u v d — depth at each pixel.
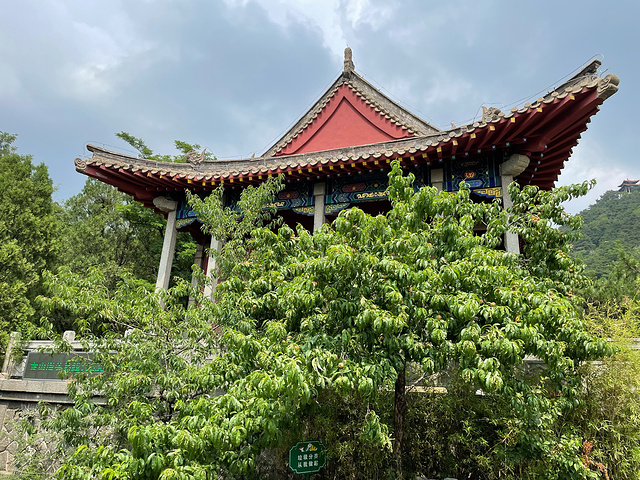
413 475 8.55
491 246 8.12
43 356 12.30
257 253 8.83
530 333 5.91
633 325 8.55
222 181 13.38
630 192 118.19
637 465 7.70
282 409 5.93
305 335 6.69
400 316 6.02
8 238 22.69
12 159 25.03
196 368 7.74
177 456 5.32
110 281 27.84
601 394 8.05
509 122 10.38
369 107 16.58
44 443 11.48
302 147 17.14
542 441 7.46
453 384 8.73
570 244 8.30
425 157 11.63
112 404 7.91
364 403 8.69
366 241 6.89
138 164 14.02
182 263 29.02
